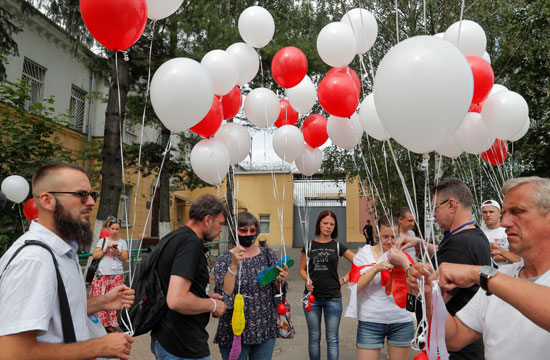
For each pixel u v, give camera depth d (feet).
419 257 10.64
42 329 4.34
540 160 31.55
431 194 7.82
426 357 5.30
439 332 5.30
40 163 25.08
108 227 17.30
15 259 4.61
